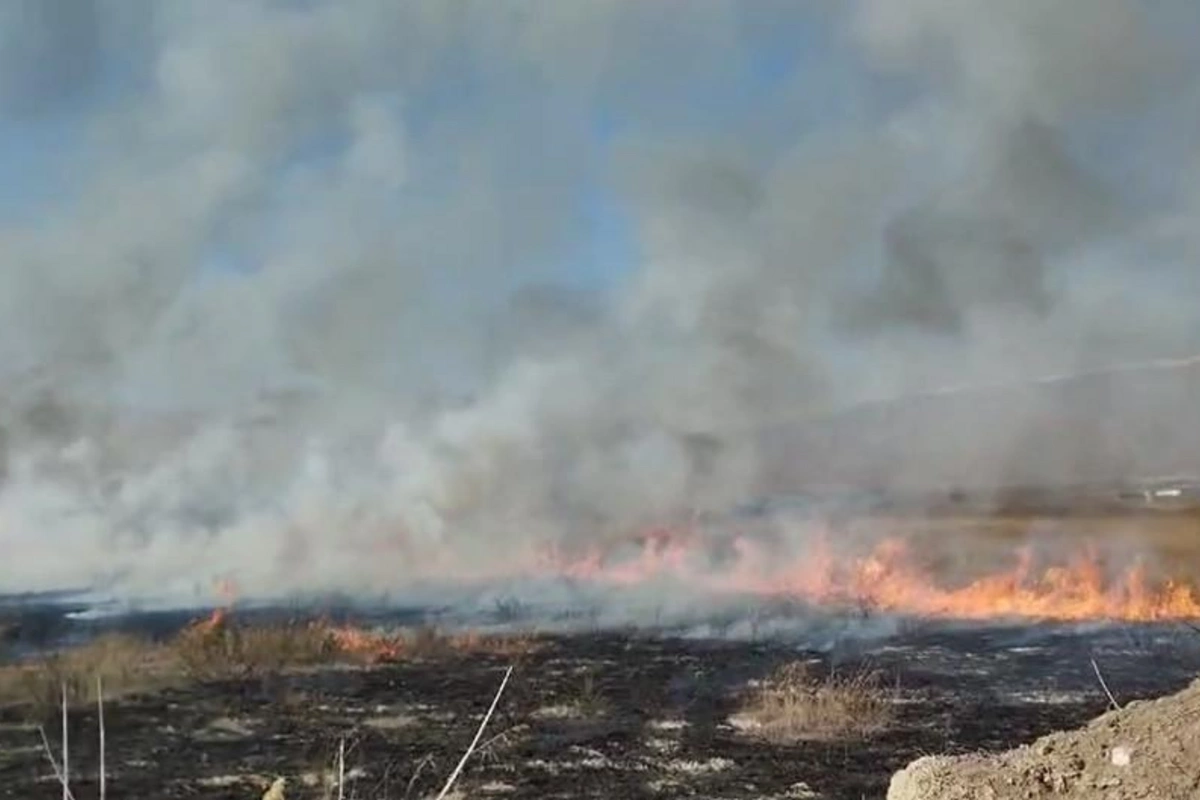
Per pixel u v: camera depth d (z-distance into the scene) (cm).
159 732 514
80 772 479
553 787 453
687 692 552
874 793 439
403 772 477
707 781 460
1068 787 352
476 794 456
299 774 473
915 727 508
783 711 518
